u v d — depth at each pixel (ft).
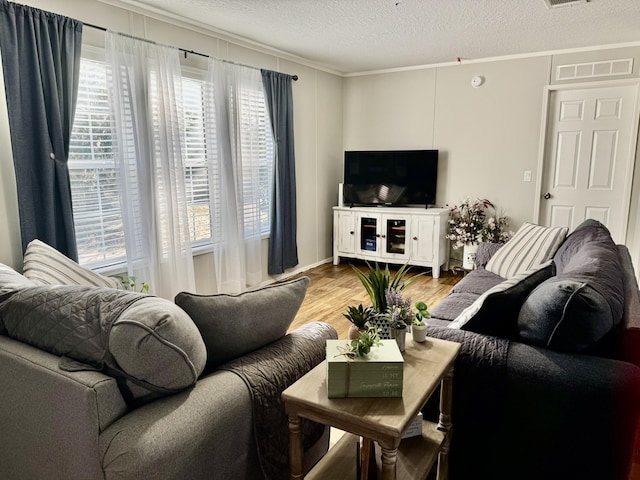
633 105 14.14
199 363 4.14
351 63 16.79
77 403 3.63
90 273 7.58
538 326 4.93
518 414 4.85
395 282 5.47
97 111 9.77
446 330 5.53
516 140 15.90
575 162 15.28
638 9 10.63
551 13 10.90
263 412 4.43
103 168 10.00
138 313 3.87
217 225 12.86
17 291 4.87
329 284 15.67
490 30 12.42
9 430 4.33
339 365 4.02
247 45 13.69
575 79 14.67
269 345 5.16
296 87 16.11
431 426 5.27
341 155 19.38
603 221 15.10
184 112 11.91
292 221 15.96
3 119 8.14
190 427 3.72
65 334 4.11
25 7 7.98
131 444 3.43
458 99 16.70
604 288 4.87
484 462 5.22
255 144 13.94
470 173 16.90
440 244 16.39
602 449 4.48
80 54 9.02
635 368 4.44
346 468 4.81
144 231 10.46
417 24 11.76
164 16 10.97
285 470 4.83
